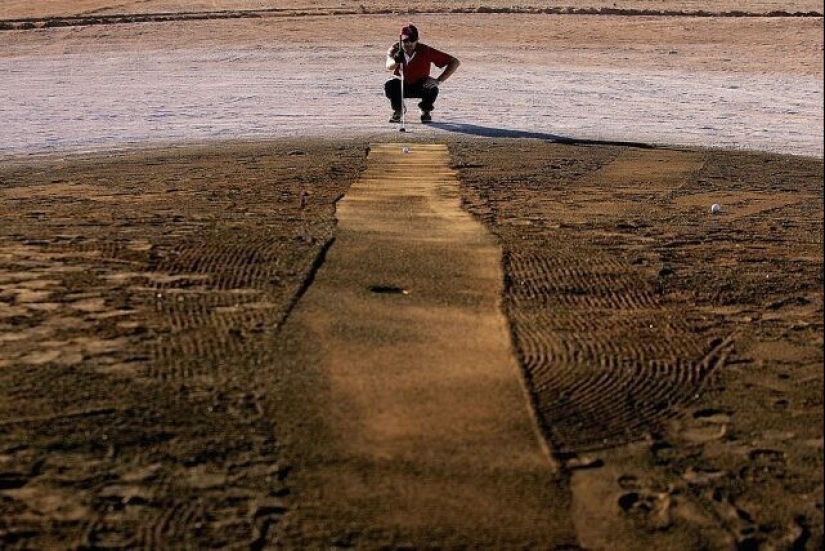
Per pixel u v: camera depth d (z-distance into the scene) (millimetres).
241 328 7734
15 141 16422
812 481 5801
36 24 31750
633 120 18547
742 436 6277
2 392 6680
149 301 8359
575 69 25031
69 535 5215
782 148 15984
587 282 8930
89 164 14562
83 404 6516
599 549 5156
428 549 5109
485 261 9430
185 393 6664
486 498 5555
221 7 36531
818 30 29625
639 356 7348
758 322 8078
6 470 5777
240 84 22609
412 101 20531
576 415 6453
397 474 5758
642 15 34406
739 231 10773
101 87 22281
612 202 12109
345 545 5125
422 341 7500
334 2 37719
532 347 7434
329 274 8969
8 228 10633
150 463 5855
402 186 12859
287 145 16016
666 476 5824
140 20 32781
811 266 9523
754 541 5273
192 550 5082
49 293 8562
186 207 11562
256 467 5816
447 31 30938
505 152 15469
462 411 6453
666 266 9430
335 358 7188
